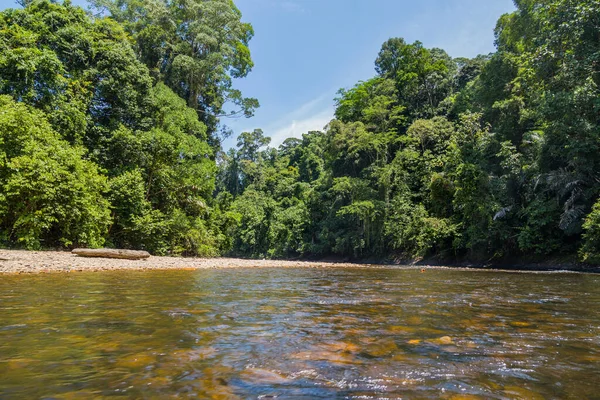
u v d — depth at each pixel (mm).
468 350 2299
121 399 1442
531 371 1898
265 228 50219
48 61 15828
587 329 2947
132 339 2439
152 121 21641
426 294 5406
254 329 2836
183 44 30203
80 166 14148
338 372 1850
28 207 12250
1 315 3156
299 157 72000
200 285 6250
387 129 35969
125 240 17797
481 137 23516
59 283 5730
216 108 33531
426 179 28203
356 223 33812
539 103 19109
